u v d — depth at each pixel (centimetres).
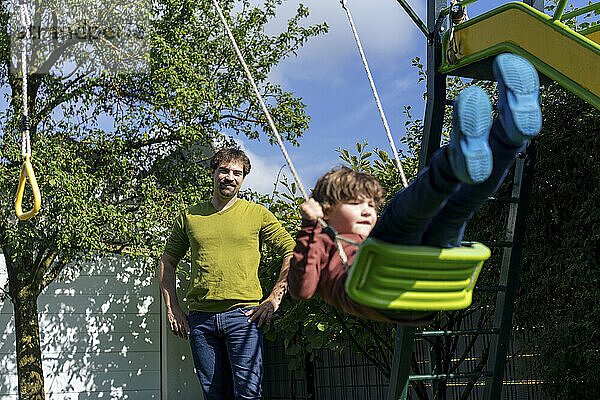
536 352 577
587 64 397
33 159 819
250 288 446
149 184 898
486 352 630
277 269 725
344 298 229
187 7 952
